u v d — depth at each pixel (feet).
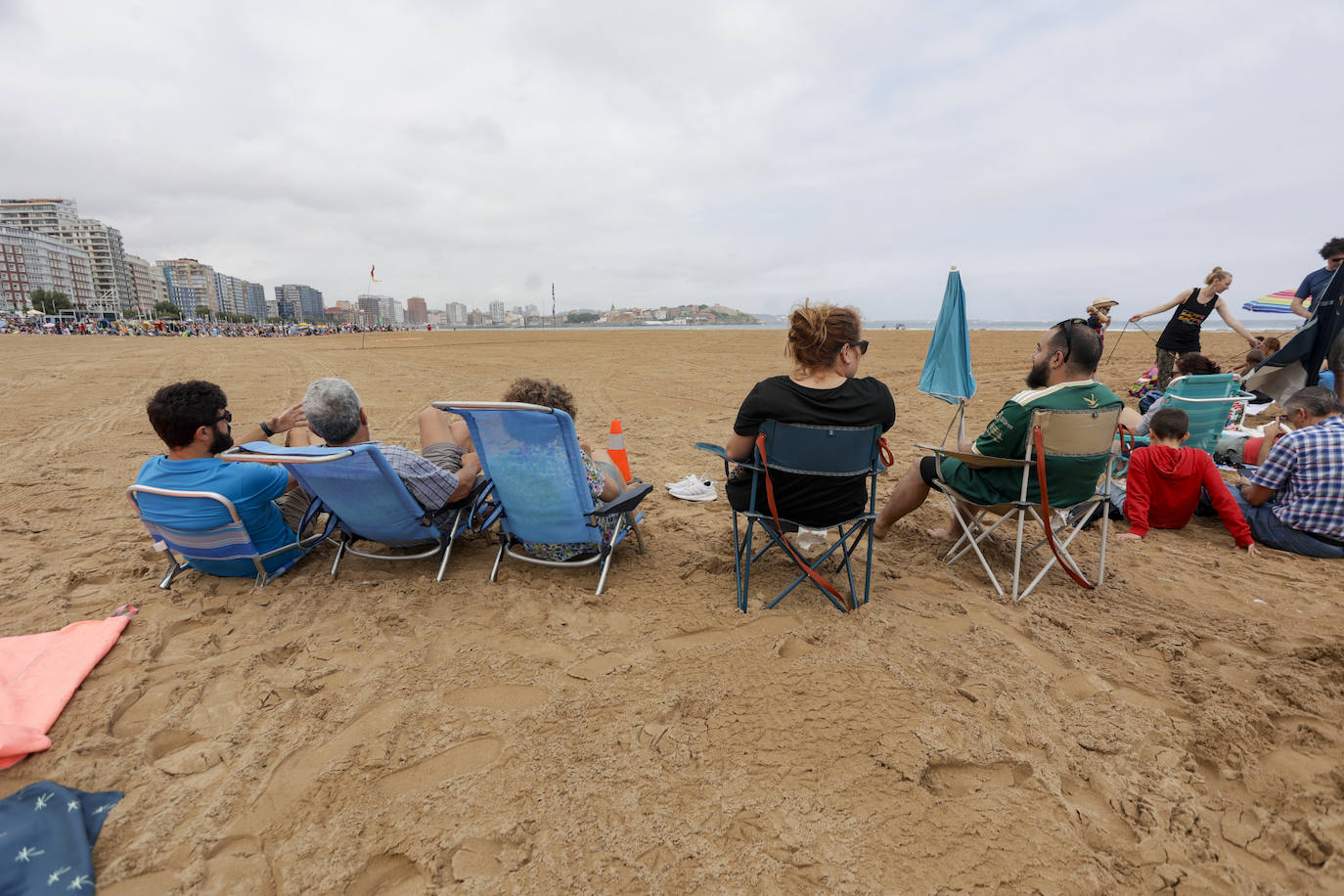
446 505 10.75
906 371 45.11
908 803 6.14
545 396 10.15
